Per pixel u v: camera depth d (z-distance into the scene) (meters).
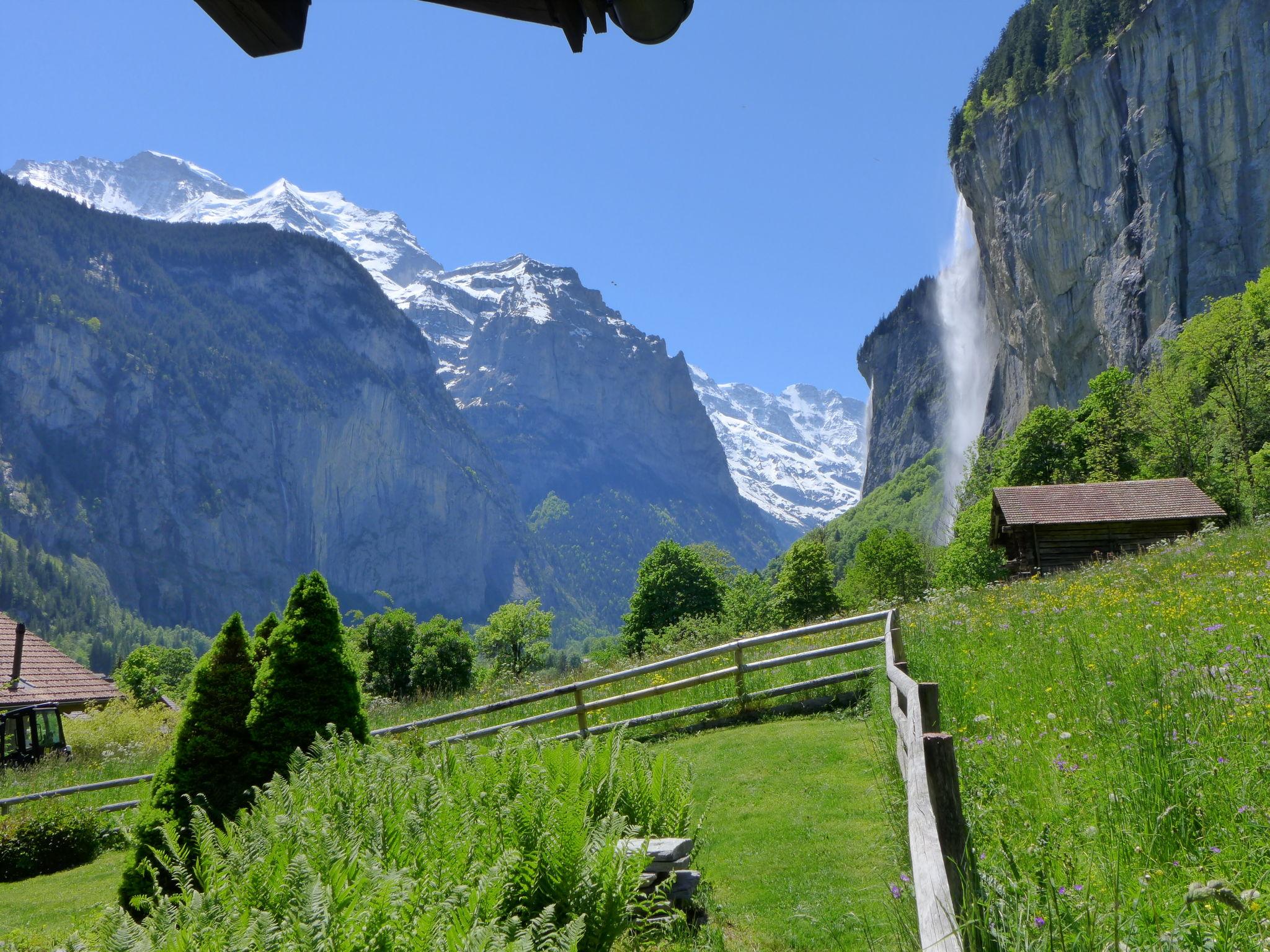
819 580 72.94
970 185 154.38
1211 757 4.11
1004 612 12.52
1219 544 18.02
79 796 15.71
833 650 12.52
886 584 81.19
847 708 11.68
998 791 4.59
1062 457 70.50
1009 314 147.75
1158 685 5.54
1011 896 3.05
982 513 69.19
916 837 3.15
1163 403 66.50
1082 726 5.39
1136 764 4.23
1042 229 131.62
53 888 10.90
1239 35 102.31
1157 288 109.19
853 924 4.71
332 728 7.69
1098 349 120.69
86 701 39.03
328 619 9.02
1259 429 62.91
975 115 152.75
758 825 7.05
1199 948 2.73
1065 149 127.56
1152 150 111.81
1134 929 2.86
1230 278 101.94
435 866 4.41
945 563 72.81
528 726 13.43
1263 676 5.02
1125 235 115.31
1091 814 4.00
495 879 4.12
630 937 5.03
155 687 92.00
